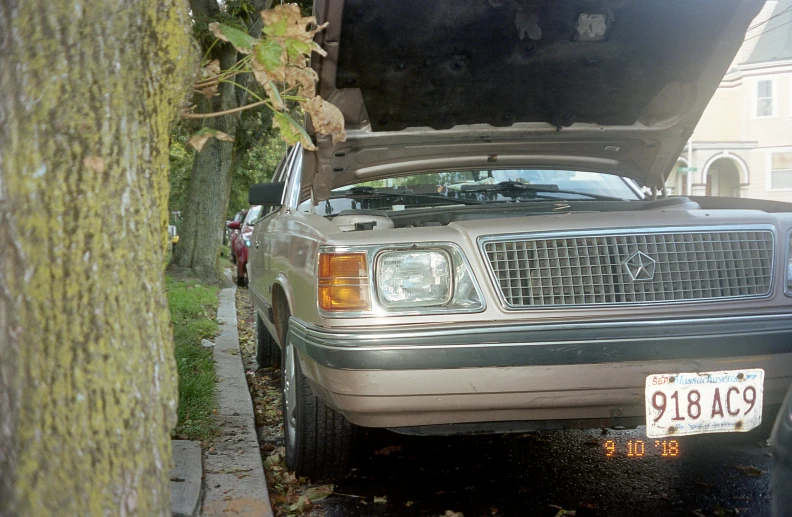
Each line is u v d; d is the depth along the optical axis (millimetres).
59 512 1771
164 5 1980
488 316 3266
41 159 1749
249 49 2180
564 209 4535
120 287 1866
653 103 4703
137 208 1919
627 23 4070
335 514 3658
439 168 5023
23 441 1750
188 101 2164
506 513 3631
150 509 1936
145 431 1925
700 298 3424
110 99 1837
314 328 3375
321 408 3812
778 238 3557
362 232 3410
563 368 3221
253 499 3635
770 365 3408
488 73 4238
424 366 3166
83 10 1782
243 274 15930
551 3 3893
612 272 3373
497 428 3432
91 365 1812
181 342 7395
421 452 4590
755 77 38344
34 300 1752
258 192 5203
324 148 4391
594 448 4555
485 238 3330
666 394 3285
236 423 4898
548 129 4730
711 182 41406
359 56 3988
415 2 3742
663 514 3555
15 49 1743
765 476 3959
